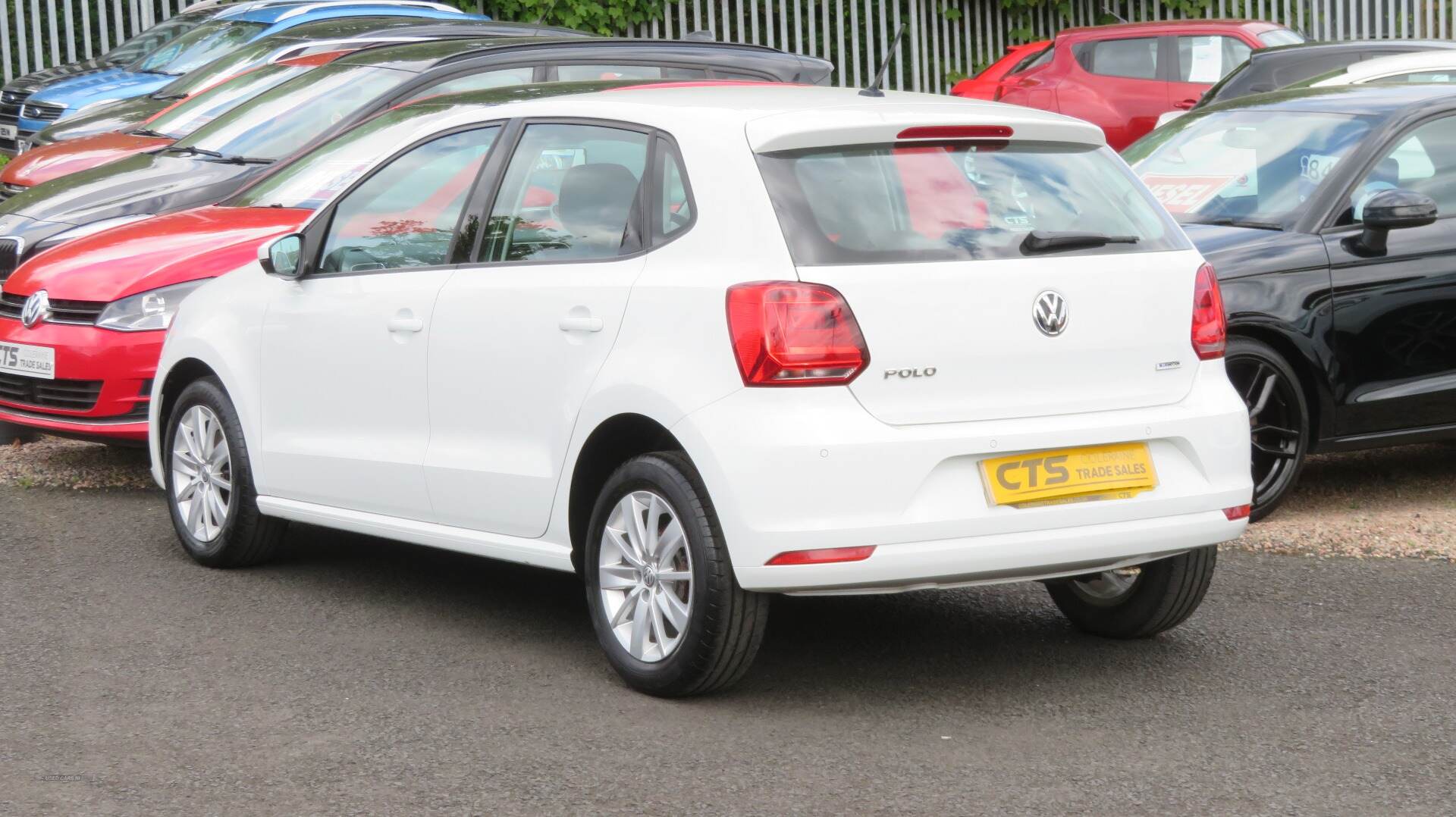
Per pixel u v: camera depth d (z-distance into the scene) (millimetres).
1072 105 21328
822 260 5570
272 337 7648
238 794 5055
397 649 6660
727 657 5746
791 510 5441
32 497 9570
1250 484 6184
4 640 6742
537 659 6520
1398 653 6594
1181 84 20781
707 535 5672
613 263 6117
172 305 9414
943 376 5613
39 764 5309
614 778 5203
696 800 5016
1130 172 6367
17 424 10477
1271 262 8844
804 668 6426
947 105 6230
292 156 11352
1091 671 6383
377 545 8594
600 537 6156
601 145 6398
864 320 5523
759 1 24734
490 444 6566
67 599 7406
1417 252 9086
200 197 11430
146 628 6945
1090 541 5770
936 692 6129
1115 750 5492
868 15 24969
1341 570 7957
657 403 5742
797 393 5492
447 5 22219
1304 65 17469
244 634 6871
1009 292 5723
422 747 5492
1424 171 9422
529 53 12906
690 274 5781
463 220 6871
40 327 9516
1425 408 9102
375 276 7180
